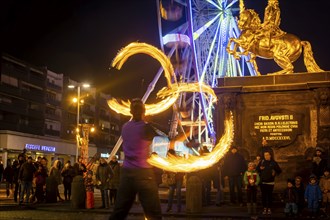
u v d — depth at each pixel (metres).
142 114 7.05
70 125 87.88
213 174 18.66
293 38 22.67
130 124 6.88
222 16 41.94
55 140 78.94
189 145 17.36
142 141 6.74
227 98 21.78
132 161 6.72
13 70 70.31
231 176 18.67
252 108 21.72
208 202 18.89
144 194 6.66
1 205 19.94
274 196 19.14
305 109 21.11
